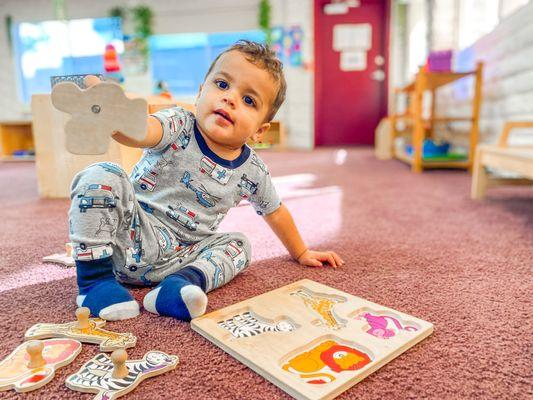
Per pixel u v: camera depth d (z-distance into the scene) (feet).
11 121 11.98
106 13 14.65
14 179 7.80
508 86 7.46
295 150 14.34
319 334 1.85
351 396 1.50
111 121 1.77
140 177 2.39
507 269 2.86
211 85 2.25
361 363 1.67
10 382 1.53
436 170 8.82
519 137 7.00
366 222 4.27
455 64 10.61
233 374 1.62
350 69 15.19
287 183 7.02
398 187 6.61
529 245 3.44
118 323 2.01
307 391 1.46
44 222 4.26
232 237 2.60
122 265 2.33
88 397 1.47
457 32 11.03
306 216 4.55
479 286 2.55
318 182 7.13
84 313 1.92
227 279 2.48
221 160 2.39
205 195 2.40
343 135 15.80
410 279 2.66
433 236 3.73
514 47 7.20
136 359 1.69
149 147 2.17
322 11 14.79
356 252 3.25
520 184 5.53
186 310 1.99
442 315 2.15
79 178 2.13
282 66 2.38
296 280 2.61
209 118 2.21
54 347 1.76
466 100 9.59
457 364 1.71
